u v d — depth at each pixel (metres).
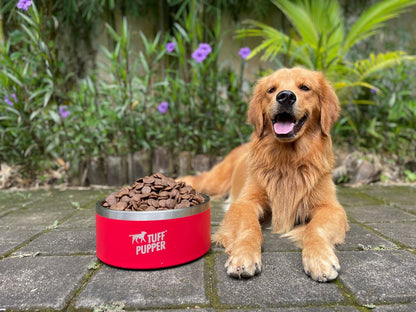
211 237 0.75
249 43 1.90
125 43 1.38
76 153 1.42
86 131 1.46
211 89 1.56
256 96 0.89
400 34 1.91
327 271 0.55
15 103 1.29
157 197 0.65
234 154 1.25
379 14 1.49
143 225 0.58
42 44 1.27
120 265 0.60
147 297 0.50
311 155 0.81
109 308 0.48
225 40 1.91
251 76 1.92
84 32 1.87
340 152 1.58
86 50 1.88
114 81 1.42
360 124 1.64
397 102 1.56
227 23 1.90
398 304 0.48
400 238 0.74
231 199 1.12
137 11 1.85
